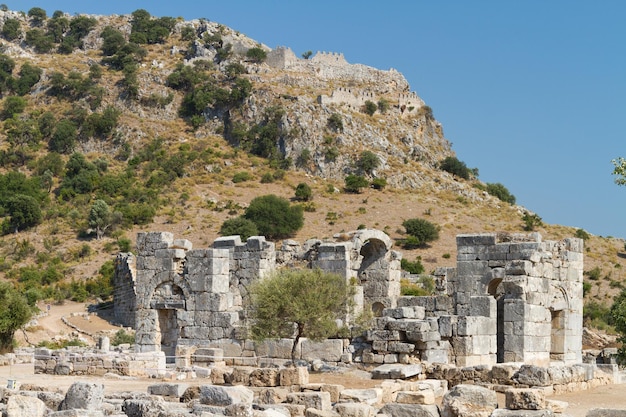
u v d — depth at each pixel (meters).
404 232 182.00
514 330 54.00
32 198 183.12
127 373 50.72
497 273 58.00
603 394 38.03
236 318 57.62
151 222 182.25
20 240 174.38
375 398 35.66
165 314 61.09
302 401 33.41
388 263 64.06
